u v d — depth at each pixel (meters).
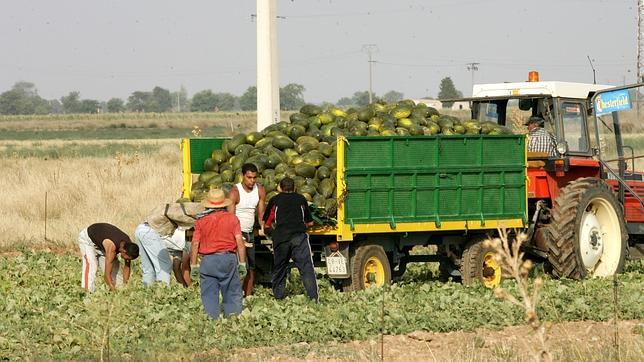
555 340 23.25
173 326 24.00
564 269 33.41
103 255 30.53
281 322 24.28
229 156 32.69
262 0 42.19
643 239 38.72
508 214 32.38
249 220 29.47
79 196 54.31
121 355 21.53
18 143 164.12
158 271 30.73
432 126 32.28
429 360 21.38
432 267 37.44
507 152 32.25
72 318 25.05
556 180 34.47
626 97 34.25
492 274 32.84
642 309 27.03
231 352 22.12
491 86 35.66
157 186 57.66
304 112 32.66
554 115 34.22
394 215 30.30
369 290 28.72
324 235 30.17
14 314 25.47
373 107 32.59
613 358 20.70
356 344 23.27
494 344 22.84
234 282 26.52
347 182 29.39
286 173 30.20
